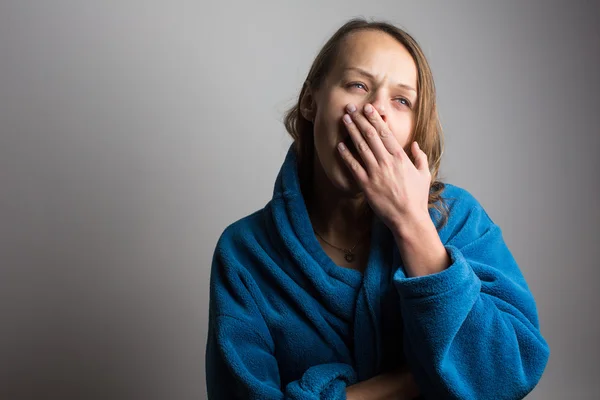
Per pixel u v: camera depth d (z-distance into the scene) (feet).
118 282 5.96
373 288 2.92
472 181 6.43
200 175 6.04
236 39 6.06
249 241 3.20
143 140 5.92
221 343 3.01
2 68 5.69
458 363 2.68
